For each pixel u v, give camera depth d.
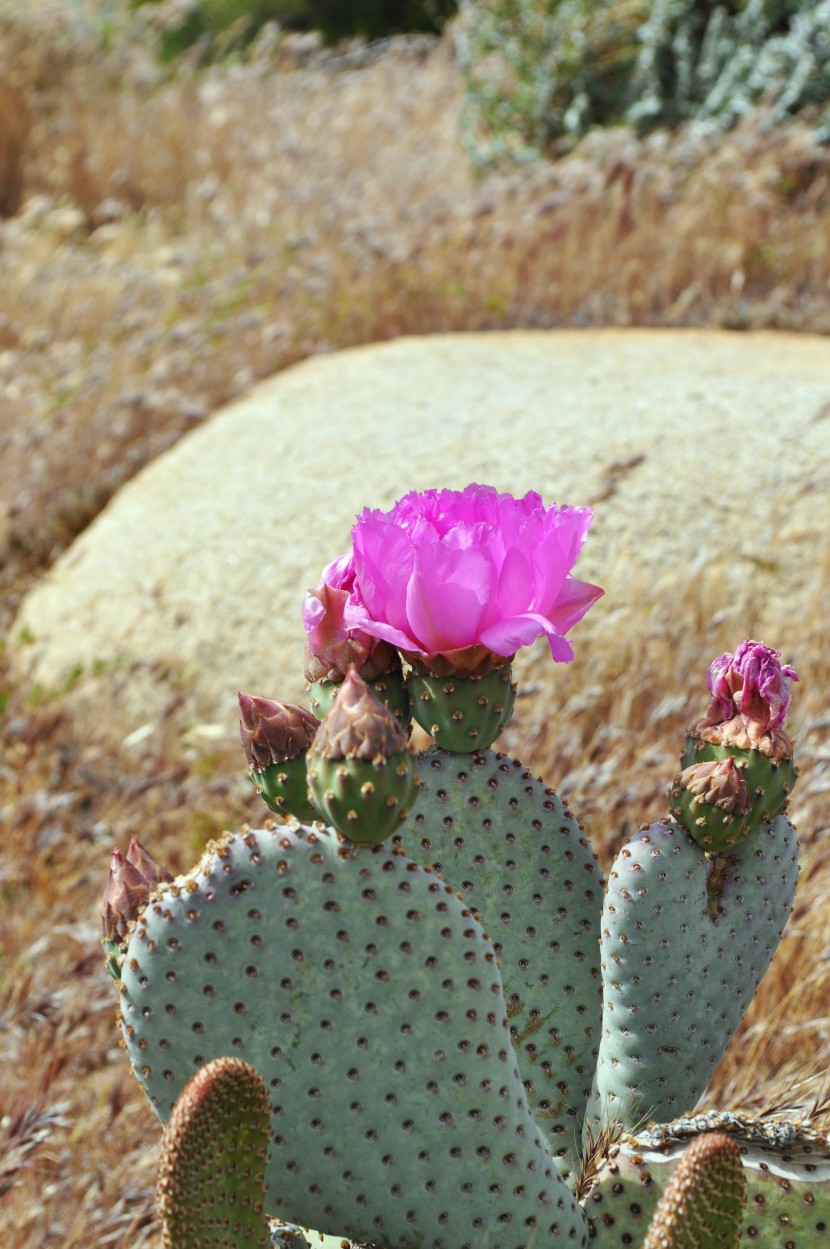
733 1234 0.84
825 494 1.88
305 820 0.92
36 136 4.15
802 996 1.21
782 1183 0.90
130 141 4.20
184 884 0.88
